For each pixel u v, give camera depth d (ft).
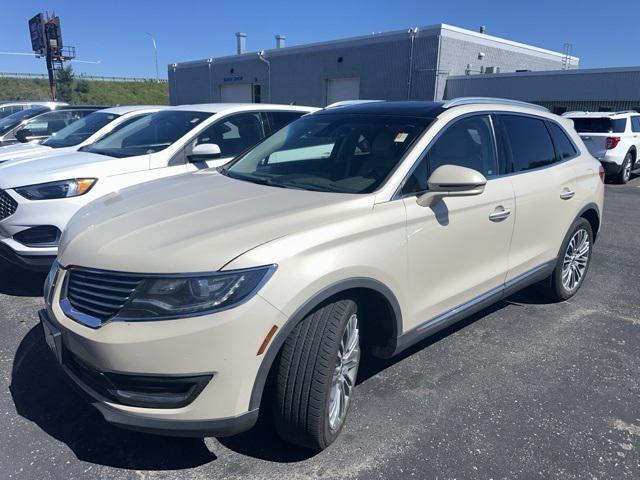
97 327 7.63
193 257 7.51
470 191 9.46
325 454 8.84
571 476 8.42
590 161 15.74
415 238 9.67
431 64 84.64
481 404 10.36
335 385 8.76
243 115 20.44
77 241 8.79
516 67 102.27
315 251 8.11
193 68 131.03
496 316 14.74
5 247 15.14
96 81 214.07
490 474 8.43
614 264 20.01
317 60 101.50
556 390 10.93
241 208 9.09
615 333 13.74
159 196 10.36
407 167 10.00
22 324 13.65
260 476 8.33
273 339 7.63
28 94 182.70
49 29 114.73
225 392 7.47
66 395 10.44
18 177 15.37
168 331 7.25
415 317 10.11
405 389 10.84
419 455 8.84
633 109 69.41
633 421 9.91
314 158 11.46
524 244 12.97
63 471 8.38
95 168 16.34
